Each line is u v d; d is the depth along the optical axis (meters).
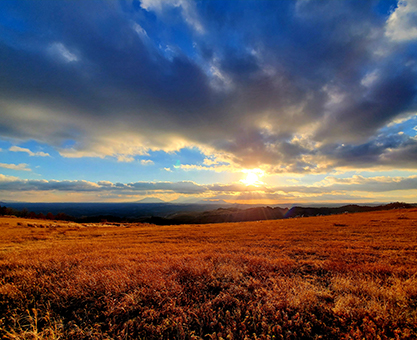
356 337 3.38
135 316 4.28
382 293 4.89
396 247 12.14
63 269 7.62
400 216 32.91
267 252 11.48
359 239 15.59
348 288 5.46
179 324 3.74
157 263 8.27
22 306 4.66
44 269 7.66
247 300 4.83
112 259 9.52
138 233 28.83
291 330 3.71
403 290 5.05
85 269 7.43
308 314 4.16
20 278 6.44
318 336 3.48
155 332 3.66
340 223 28.34
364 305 4.46
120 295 5.10
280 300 4.54
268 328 3.66
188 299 4.87
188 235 23.59
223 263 8.21
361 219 32.59
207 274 6.52
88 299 4.93
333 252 11.02
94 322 4.12
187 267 7.05
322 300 4.83
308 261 8.81
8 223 43.22
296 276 6.72
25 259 9.42
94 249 14.28
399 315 3.96
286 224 33.78
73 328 3.92
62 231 33.97
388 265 7.68
